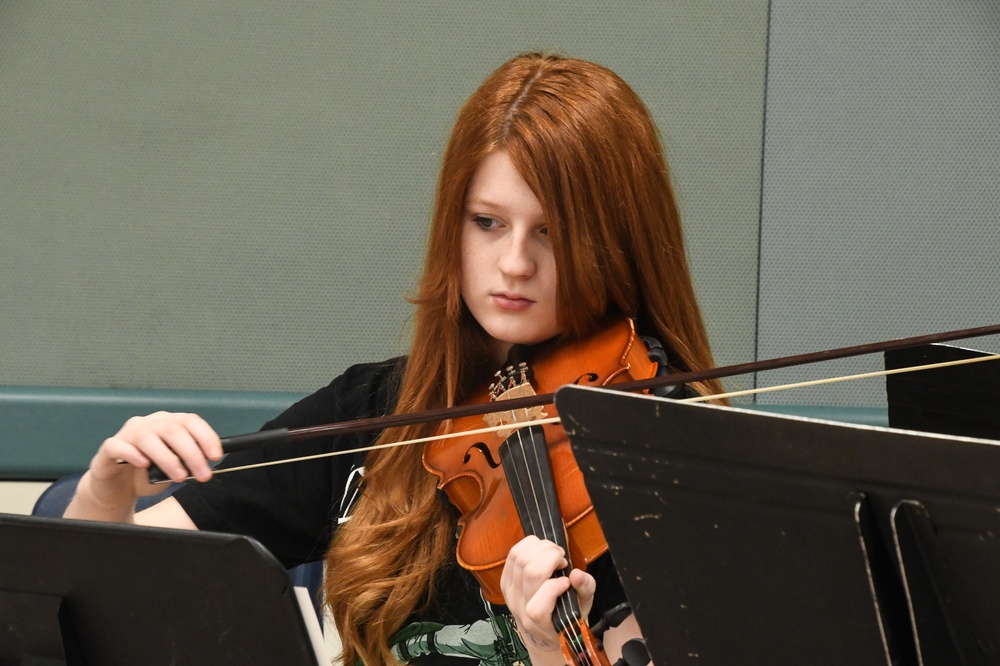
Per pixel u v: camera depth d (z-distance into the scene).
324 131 7.93
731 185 8.01
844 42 7.87
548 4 7.87
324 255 8.01
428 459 4.16
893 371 3.76
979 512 2.29
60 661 2.93
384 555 4.12
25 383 8.00
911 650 2.53
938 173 7.93
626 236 4.00
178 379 8.03
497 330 4.03
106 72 7.82
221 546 2.63
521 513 3.66
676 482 2.56
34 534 2.77
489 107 3.89
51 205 7.91
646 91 7.93
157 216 7.95
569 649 3.04
